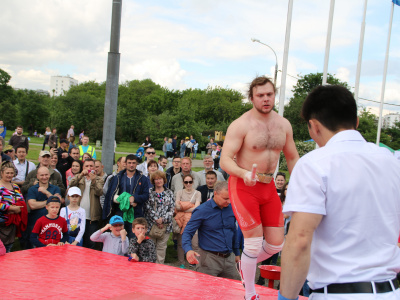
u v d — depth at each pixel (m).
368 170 1.87
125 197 7.35
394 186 1.91
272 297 3.65
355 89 17.19
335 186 1.83
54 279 4.06
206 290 3.92
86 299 3.29
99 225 8.12
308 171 1.87
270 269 5.07
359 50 17.05
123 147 50.06
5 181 6.89
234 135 3.18
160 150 52.47
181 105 52.84
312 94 2.10
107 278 4.25
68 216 7.41
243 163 3.22
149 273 4.66
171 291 3.77
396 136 71.38
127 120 60.25
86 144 11.90
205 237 5.66
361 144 1.95
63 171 10.24
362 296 1.74
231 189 3.27
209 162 9.60
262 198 3.18
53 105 75.69
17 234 7.02
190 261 5.10
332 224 1.83
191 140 38.84
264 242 3.33
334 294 1.79
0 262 4.87
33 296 3.33
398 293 1.81
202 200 8.38
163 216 7.62
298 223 1.82
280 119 3.29
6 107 67.81
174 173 10.42
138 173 7.81
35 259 5.13
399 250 1.94
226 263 5.68
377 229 1.82
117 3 8.51
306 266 1.80
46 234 6.68
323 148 1.95
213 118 75.69
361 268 1.78
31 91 70.06
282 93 13.55
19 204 6.88
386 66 22.28
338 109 1.99
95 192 8.01
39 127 68.31
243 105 76.88
